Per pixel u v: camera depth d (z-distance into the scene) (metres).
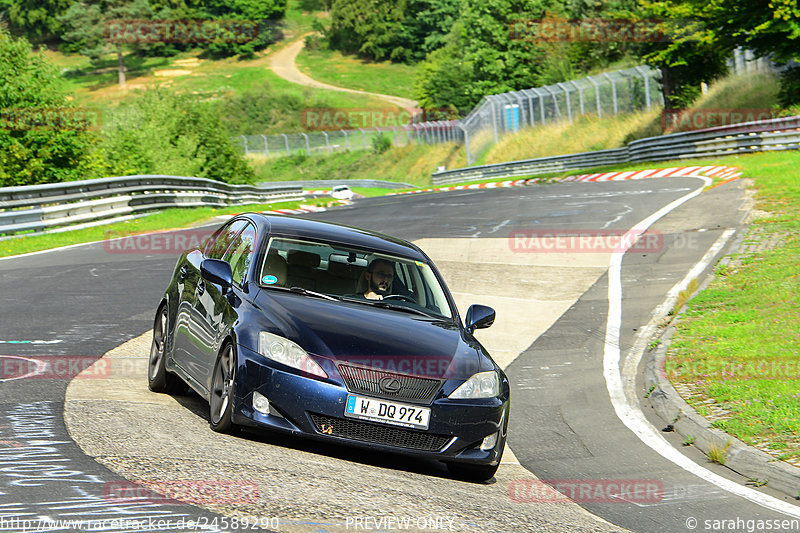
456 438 21.55
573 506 21.11
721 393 31.61
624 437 29.19
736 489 23.67
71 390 25.83
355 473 20.30
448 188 188.12
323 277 25.08
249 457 20.03
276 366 21.06
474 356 23.38
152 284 52.28
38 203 78.69
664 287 52.72
